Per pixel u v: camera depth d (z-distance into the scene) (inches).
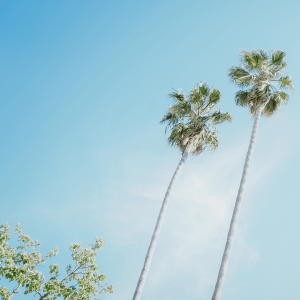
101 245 601.3
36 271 513.7
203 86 676.1
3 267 485.4
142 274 450.6
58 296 525.3
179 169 593.9
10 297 485.1
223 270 404.2
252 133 572.1
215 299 377.4
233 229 445.1
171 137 669.3
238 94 670.5
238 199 479.5
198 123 633.6
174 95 676.7
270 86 642.2
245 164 524.1
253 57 645.3
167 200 544.4
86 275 551.2
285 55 650.8
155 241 490.0
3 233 530.3
